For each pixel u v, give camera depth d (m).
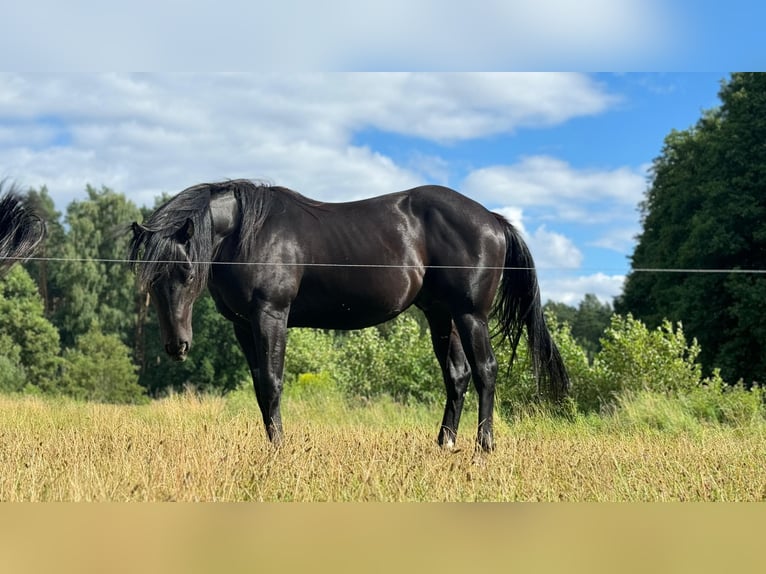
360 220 7.59
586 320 71.44
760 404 11.91
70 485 5.09
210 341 46.78
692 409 11.73
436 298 7.88
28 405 14.30
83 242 49.50
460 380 8.13
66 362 44.47
